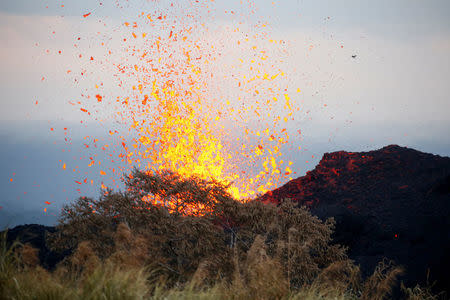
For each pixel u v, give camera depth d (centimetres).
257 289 498
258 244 602
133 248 632
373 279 698
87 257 596
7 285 429
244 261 668
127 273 458
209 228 741
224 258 686
